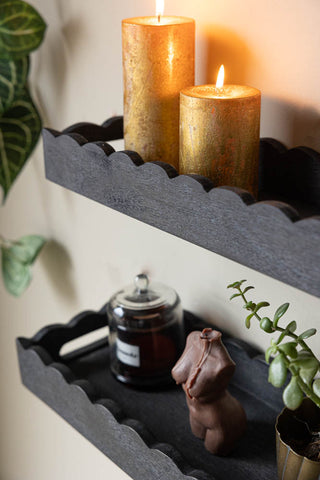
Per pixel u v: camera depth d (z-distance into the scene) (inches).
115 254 31.5
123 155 19.3
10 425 47.7
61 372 24.9
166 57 20.3
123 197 19.9
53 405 26.2
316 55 19.5
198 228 17.3
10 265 37.2
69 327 28.6
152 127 21.2
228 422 21.6
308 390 17.2
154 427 23.7
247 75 21.9
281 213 14.8
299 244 14.6
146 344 25.3
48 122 32.9
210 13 22.5
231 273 25.2
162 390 25.9
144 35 20.1
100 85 28.4
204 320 27.6
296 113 20.7
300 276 14.8
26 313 41.4
